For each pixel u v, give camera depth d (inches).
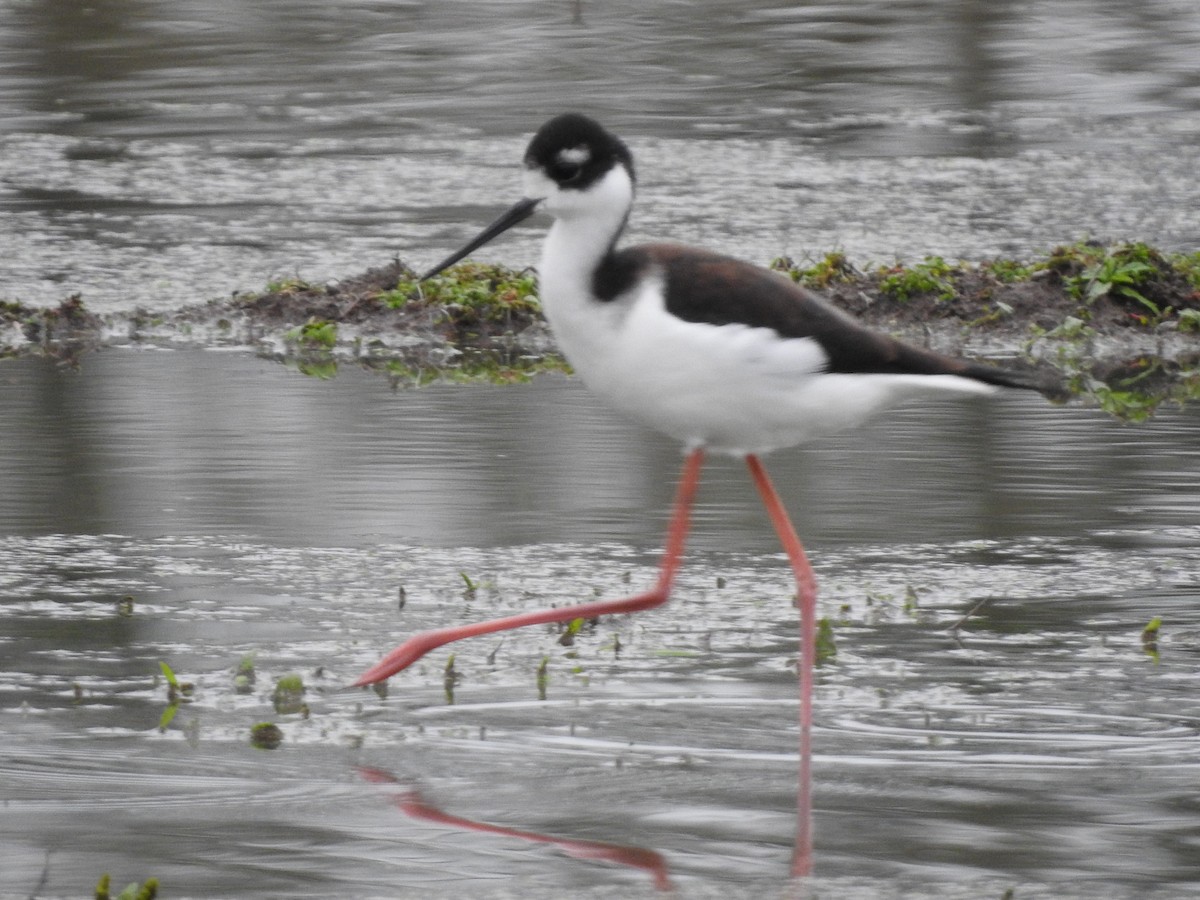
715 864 271.7
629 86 1101.7
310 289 707.4
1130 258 707.4
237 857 273.6
